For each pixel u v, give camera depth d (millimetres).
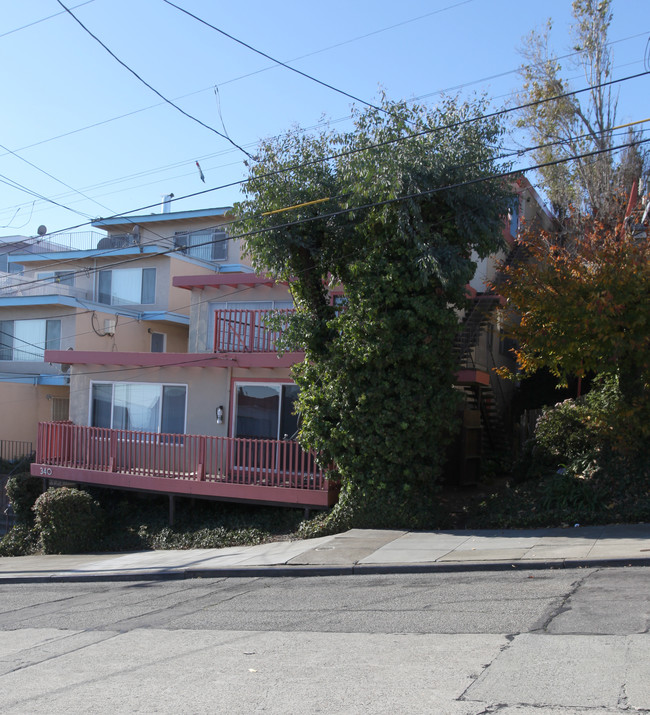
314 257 15375
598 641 6578
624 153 21375
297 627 8148
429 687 5738
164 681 6461
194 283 20859
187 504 18047
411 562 11070
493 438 21469
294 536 14875
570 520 12969
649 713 4902
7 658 7852
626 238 13609
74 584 13172
